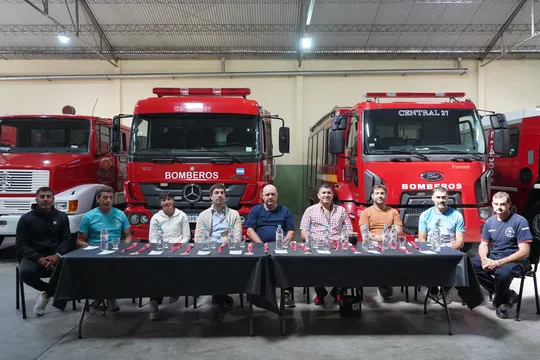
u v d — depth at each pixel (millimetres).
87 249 4480
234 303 5266
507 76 13344
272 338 4156
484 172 6293
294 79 13328
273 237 5316
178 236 5359
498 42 12812
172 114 6523
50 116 7832
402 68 13352
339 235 5281
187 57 13289
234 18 12031
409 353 3805
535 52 12984
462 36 12586
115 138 6652
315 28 12266
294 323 4559
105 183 8273
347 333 4273
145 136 6488
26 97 13305
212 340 4113
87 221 5074
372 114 6402
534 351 3828
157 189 6332
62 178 7207
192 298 5504
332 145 6543
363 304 5195
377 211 5441
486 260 4742
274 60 13359
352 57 13273
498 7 11680
